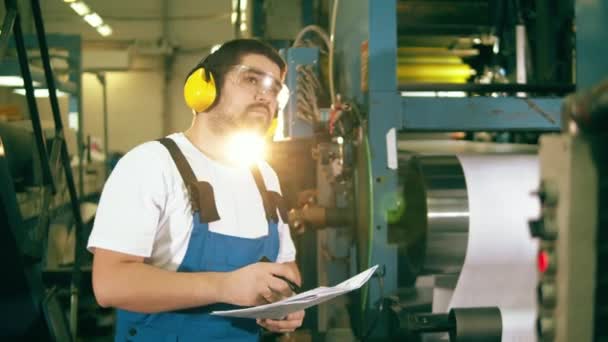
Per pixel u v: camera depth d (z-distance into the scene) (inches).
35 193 100.5
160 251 43.8
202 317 43.1
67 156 88.7
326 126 83.0
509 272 57.2
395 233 65.7
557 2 85.6
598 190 16.5
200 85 46.3
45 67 83.7
